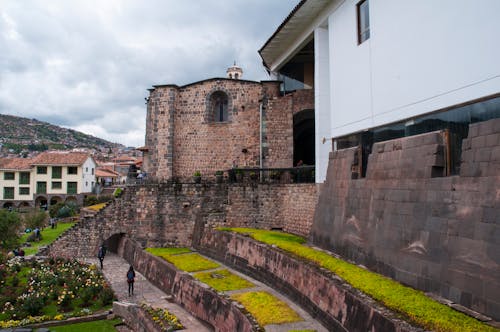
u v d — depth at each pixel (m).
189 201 25.97
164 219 26.30
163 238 26.19
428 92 12.39
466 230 9.74
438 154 11.35
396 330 8.36
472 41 10.78
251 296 14.68
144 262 24.14
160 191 26.47
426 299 9.85
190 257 22.44
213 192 25.58
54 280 22.19
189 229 25.83
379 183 13.80
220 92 28.97
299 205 22.16
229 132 28.62
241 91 28.67
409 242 11.76
